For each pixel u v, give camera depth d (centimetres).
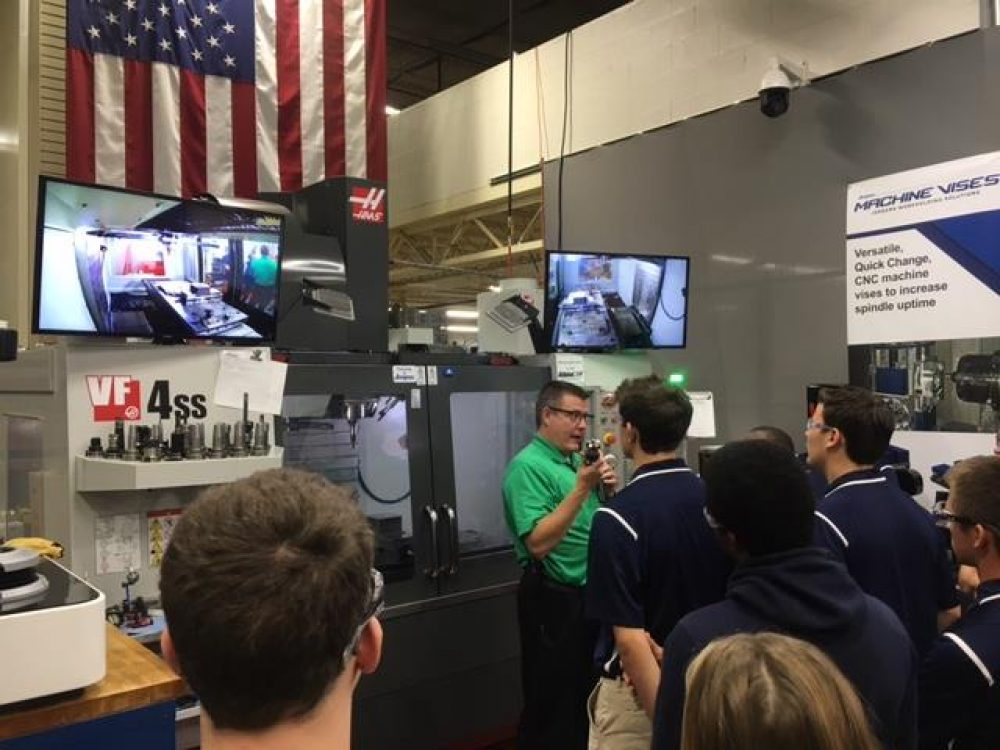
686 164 436
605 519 190
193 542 72
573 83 528
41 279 194
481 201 620
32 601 115
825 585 135
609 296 349
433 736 300
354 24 471
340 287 300
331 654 71
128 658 132
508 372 329
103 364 211
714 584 187
